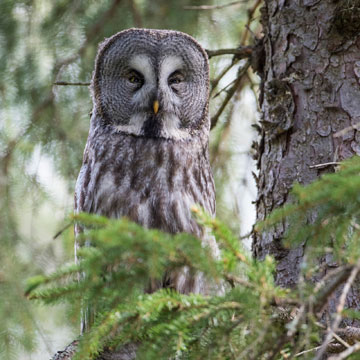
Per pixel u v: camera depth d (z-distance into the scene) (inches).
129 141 399.5
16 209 507.5
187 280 347.3
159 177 386.3
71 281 233.1
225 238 228.4
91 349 237.1
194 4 517.7
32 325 467.8
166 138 401.7
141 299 235.1
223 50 418.6
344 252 227.6
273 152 374.0
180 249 219.6
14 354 462.9
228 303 228.2
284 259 354.3
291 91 370.0
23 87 514.0
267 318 219.9
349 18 361.1
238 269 226.7
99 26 514.6
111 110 412.8
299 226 230.5
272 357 220.1
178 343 223.5
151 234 214.4
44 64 516.1
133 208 380.2
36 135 514.0
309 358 230.5
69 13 522.0
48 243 500.4
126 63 411.2
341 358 202.1
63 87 515.5
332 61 365.7
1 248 493.0
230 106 501.4
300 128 365.4
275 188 368.2
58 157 514.9
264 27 398.9
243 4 524.7
